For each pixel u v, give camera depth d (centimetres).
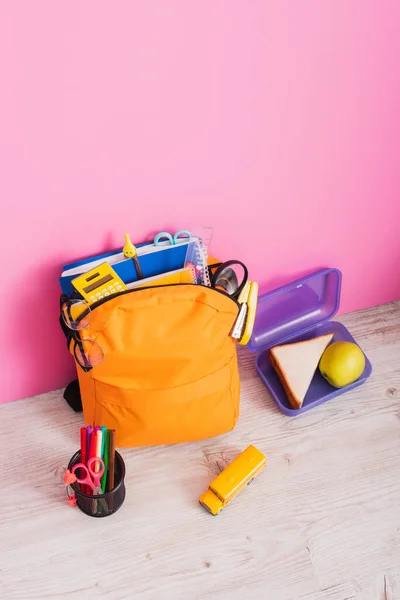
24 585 98
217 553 102
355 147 108
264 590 98
